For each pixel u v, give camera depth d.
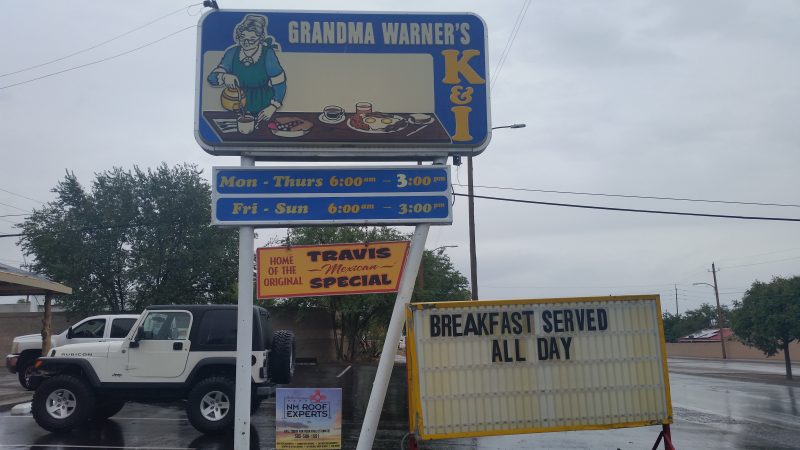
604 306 8.73
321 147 9.02
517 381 8.39
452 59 9.30
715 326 95.12
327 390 9.33
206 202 31.09
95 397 12.30
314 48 9.16
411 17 9.33
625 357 8.70
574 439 12.04
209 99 8.97
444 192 8.86
